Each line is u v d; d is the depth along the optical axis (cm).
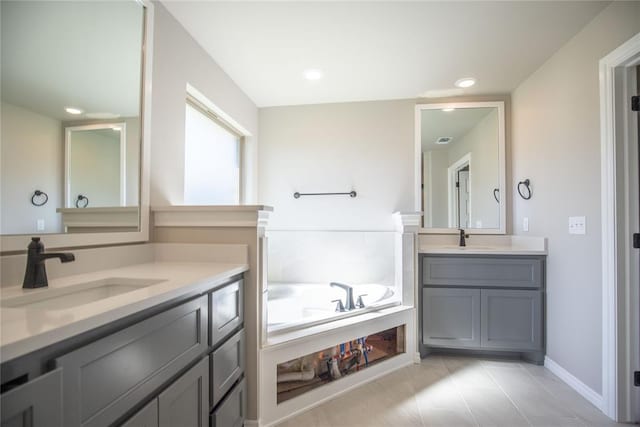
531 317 228
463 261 236
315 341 177
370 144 297
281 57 217
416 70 237
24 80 99
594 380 177
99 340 68
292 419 165
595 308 176
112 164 134
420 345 240
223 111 234
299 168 305
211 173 242
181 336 99
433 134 290
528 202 249
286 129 308
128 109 142
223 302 129
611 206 163
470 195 285
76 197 117
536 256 226
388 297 254
